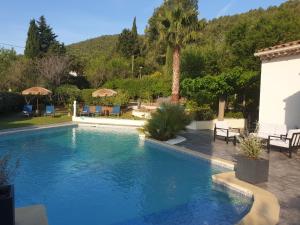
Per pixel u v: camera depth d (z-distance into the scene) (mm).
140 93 35875
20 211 5527
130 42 65000
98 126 21625
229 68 27500
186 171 9938
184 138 15000
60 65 34469
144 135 16094
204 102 22406
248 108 23047
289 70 13664
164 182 8797
